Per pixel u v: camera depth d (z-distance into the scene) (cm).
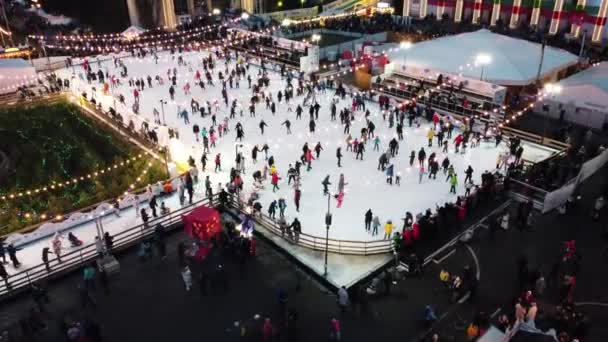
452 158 3150
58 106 4216
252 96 4203
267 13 7175
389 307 1941
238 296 2008
